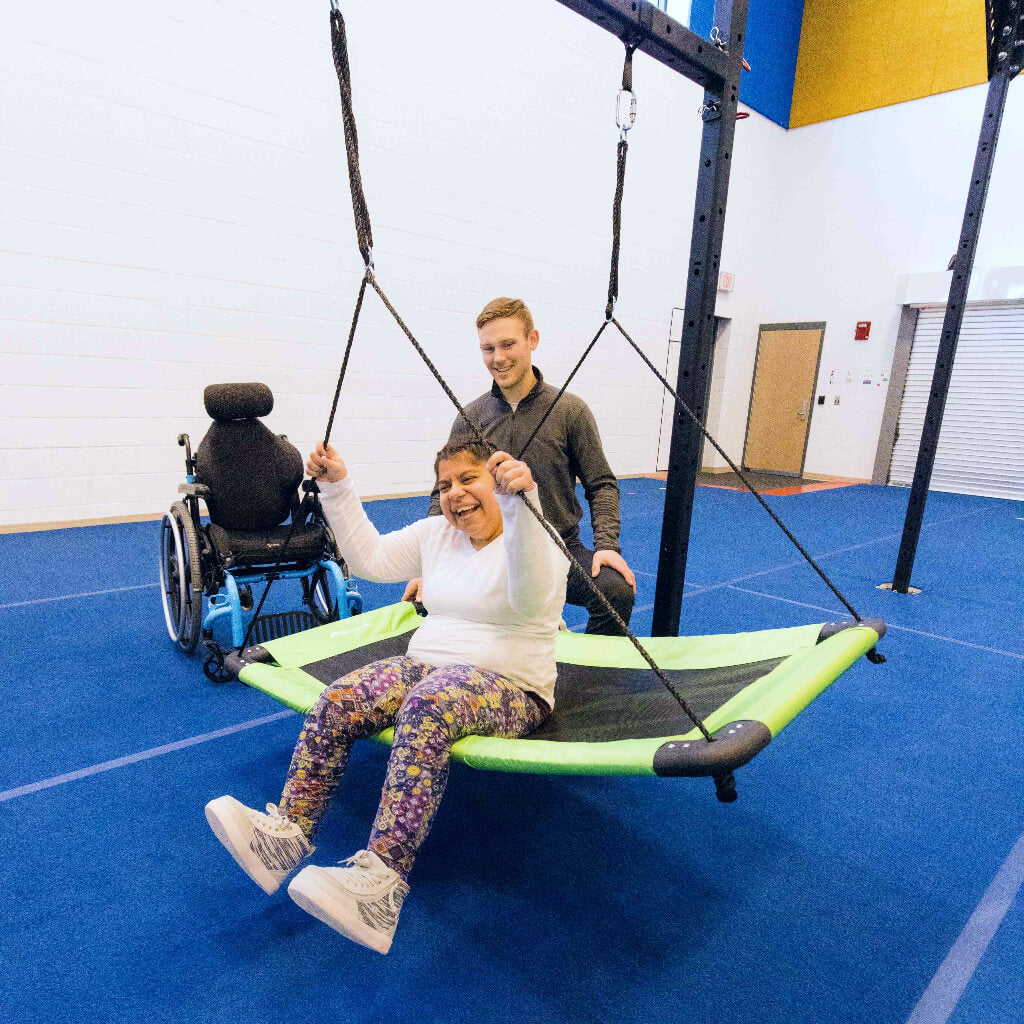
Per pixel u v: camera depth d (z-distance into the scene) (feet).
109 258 14.26
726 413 31.60
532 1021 3.88
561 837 5.57
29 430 13.98
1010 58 10.59
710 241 6.88
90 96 13.52
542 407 7.11
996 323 25.02
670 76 24.50
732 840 5.60
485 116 19.58
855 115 27.58
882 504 23.29
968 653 9.91
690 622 10.81
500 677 4.63
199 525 8.93
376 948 3.70
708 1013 3.97
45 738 6.72
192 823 5.52
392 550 5.26
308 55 16.17
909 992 4.18
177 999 3.94
